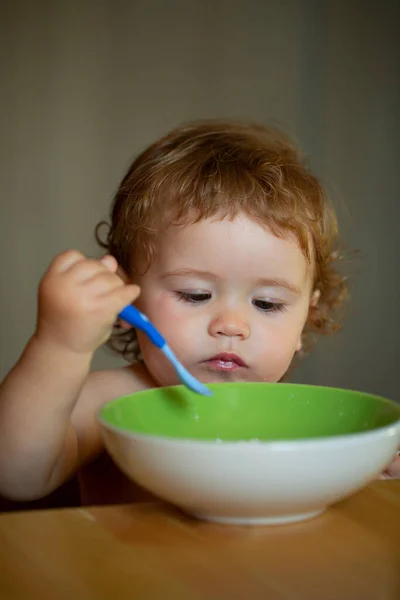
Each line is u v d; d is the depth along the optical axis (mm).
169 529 580
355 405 771
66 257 833
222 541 557
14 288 2541
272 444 537
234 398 832
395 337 2643
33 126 2516
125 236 1243
